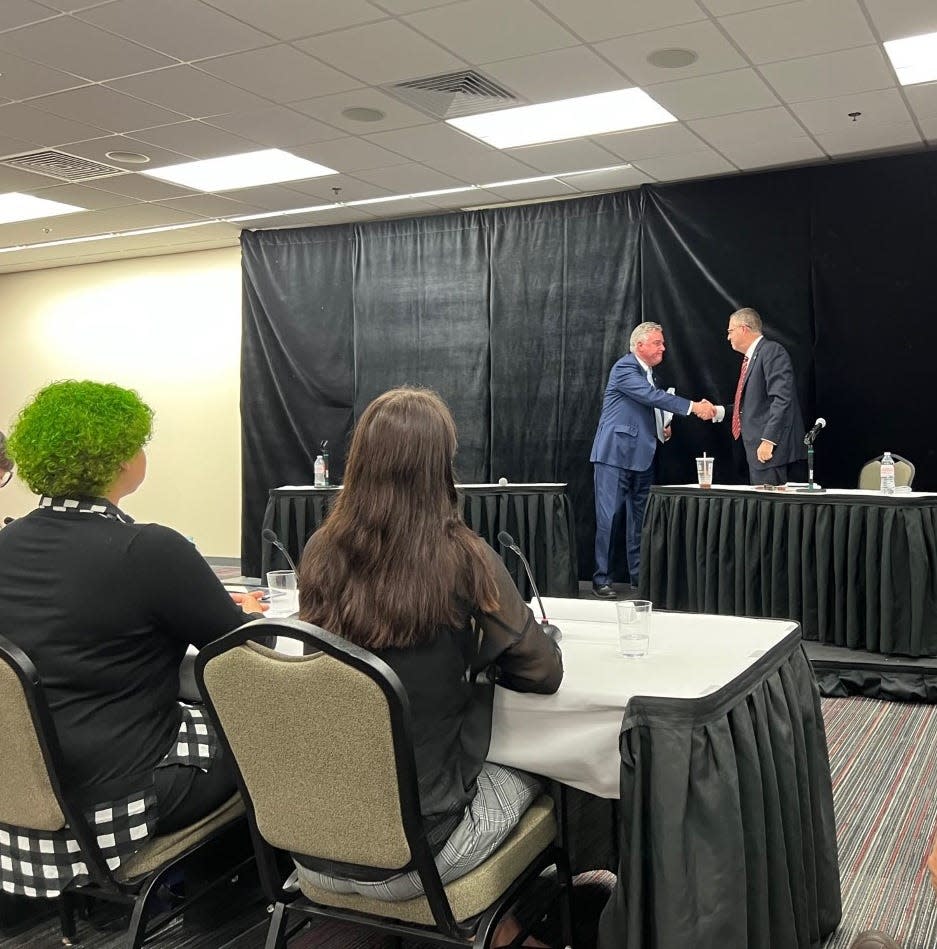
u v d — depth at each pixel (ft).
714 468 21.65
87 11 13.21
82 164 20.57
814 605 14.79
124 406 6.13
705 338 21.63
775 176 20.92
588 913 7.30
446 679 5.38
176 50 14.57
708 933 5.12
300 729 5.06
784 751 5.99
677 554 16.40
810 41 14.47
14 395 33.24
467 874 5.44
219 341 29.22
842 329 20.48
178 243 28.37
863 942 6.24
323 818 5.20
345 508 5.45
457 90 16.34
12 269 32.40
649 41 14.43
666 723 5.20
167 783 6.14
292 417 25.95
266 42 14.32
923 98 16.89
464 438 24.18
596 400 22.81
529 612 5.60
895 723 12.60
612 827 7.35
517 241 23.48
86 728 5.81
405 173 21.34
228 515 29.40
